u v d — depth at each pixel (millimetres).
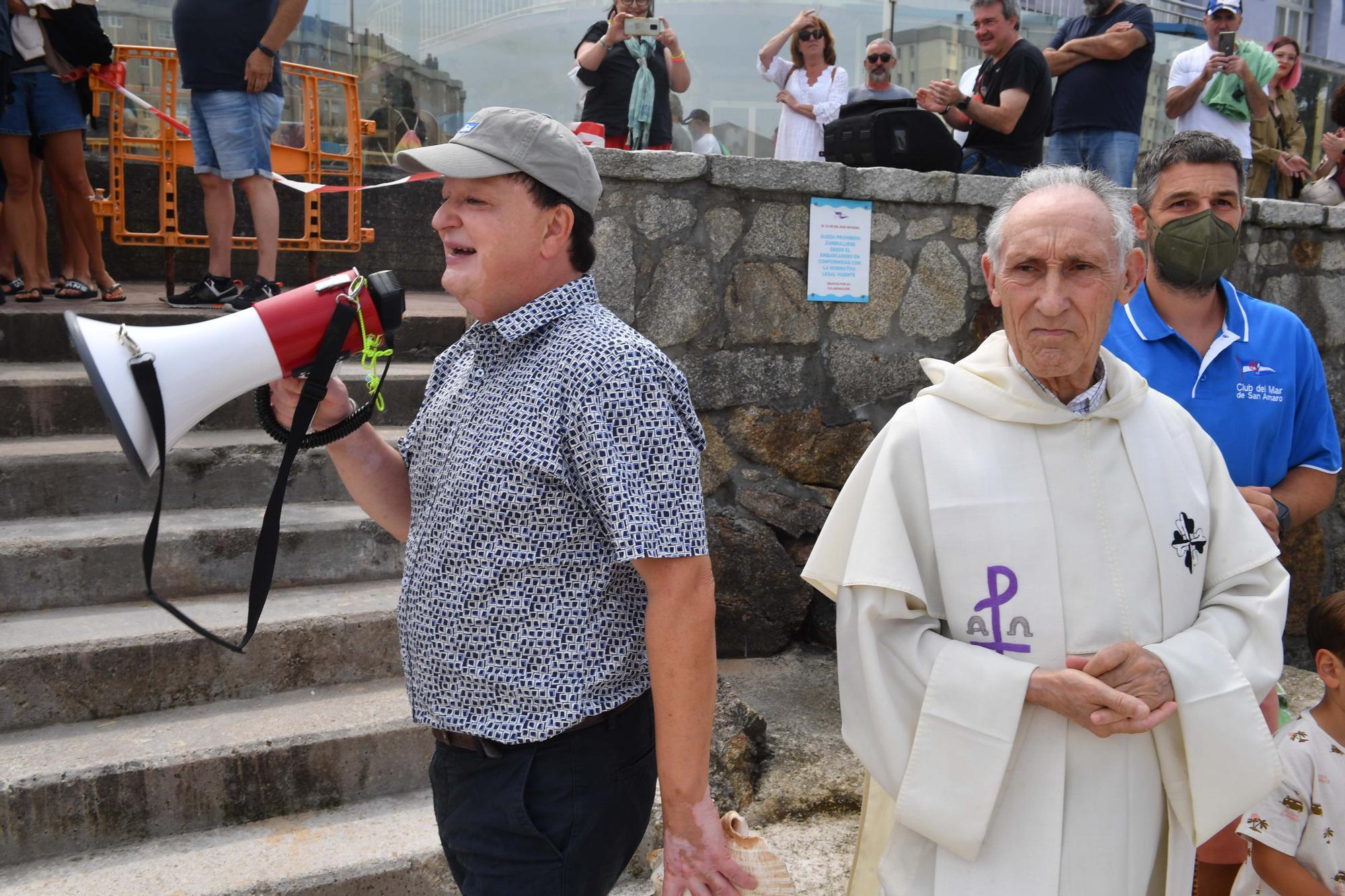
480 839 1644
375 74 6617
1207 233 2109
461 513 1563
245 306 4379
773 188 3641
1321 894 2020
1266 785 1622
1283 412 2277
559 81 6863
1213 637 1670
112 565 3141
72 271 4734
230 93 4227
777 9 6375
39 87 4301
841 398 3867
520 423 1548
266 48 4188
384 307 1678
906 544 1725
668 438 1545
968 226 3918
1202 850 2436
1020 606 1672
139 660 2834
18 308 4145
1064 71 4914
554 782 1602
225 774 2627
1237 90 5559
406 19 6613
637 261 3564
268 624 2984
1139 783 1673
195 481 3510
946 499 1716
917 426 1786
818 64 5527
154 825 2574
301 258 5855
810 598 3973
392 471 1937
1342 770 2045
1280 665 1722
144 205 5656
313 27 6402
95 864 2463
